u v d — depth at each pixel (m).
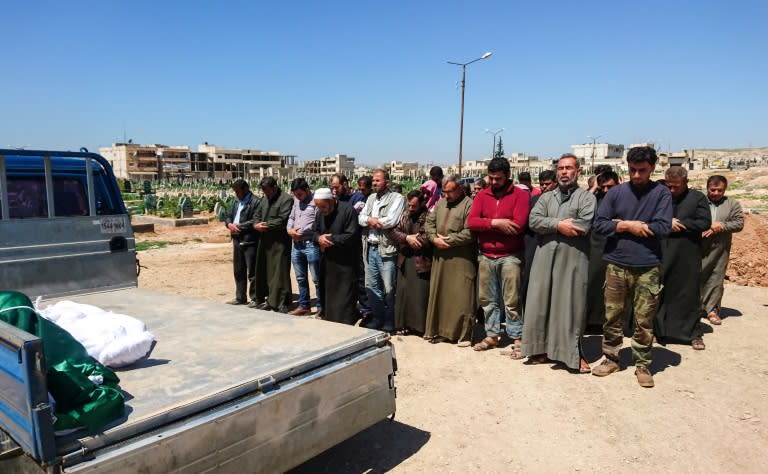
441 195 7.50
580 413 4.03
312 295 8.52
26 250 3.84
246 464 2.28
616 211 4.52
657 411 4.05
